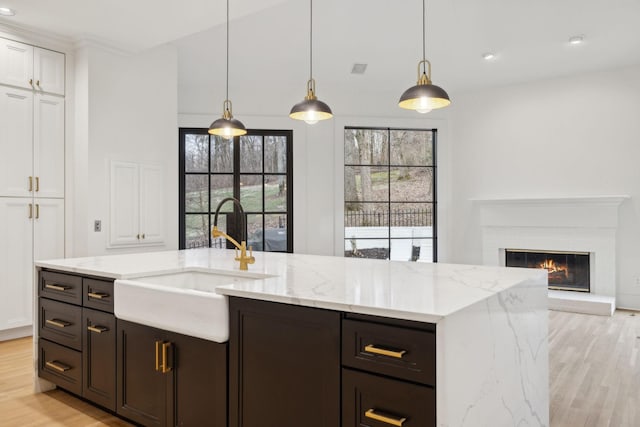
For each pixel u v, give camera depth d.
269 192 6.48
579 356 3.72
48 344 2.79
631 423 2.49
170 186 4.88
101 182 4.27
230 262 2.87
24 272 4.01
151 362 2.19
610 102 5.64
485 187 6.41
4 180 3.87
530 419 2.02
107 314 2.41
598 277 5.64
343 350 1.56
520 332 1.94
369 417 1.48
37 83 4.07
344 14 4.17
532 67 5.57
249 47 4.98
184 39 4.76
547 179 6.02
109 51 4.36
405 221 6.70
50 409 2.59
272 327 1.75
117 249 4.41
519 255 6.26
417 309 1.41
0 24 3.83
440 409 1.34
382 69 5.69
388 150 6.68
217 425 1.92
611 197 5.42
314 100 2.95
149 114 4.70
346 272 2.34
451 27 4.44
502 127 6.30
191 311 1.98
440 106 2.66
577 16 4.17
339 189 6.48
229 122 3.38
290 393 1.70
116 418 2.47
